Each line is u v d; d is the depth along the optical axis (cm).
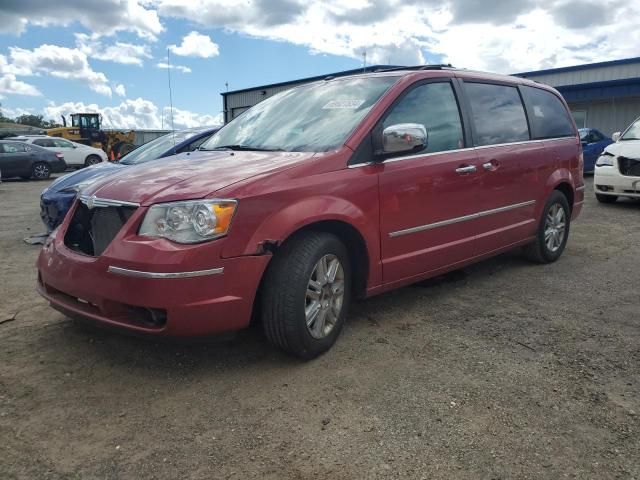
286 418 273
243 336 372
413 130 356
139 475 231
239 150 396
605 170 948
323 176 334
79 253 319
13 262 592
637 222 810
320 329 336
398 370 322
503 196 476
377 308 431
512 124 502
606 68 2133
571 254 614
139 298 284
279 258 316
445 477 228
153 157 699
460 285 494
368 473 231
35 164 1902
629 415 273
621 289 479
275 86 2862
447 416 273
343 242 365
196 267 283
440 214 411
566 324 395
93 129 3194
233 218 293
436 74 431
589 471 231
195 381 311
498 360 335
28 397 293
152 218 293
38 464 238
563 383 305
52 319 407
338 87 429
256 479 228
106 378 315
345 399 290
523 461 238
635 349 350
